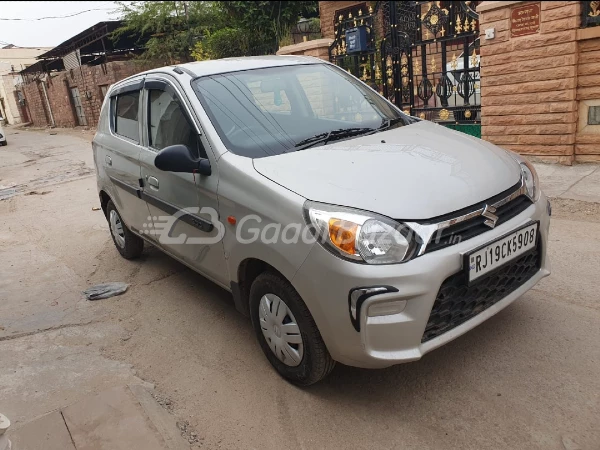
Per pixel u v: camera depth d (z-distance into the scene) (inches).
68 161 510.6
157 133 149.3
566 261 159.5
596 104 242.5
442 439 95.7
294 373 111.8
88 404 108.3
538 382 107.4
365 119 141.4
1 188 399.2
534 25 247.9
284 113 135.7
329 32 450.6
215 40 500.1
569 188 225.8
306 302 99.9
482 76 274.5
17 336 148.3
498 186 105.7
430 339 96.9
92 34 737.0
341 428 101.3
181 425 105.7
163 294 169.8
